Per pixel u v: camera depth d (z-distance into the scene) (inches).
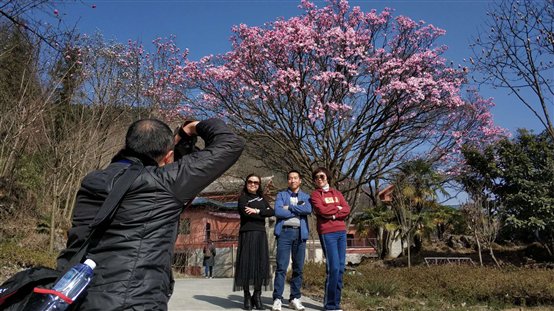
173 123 644.1
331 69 589.3
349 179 650.2
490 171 575.8
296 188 244.8
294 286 242.2
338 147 593.0
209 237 984.3
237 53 612.1
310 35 579.2
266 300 267.3
